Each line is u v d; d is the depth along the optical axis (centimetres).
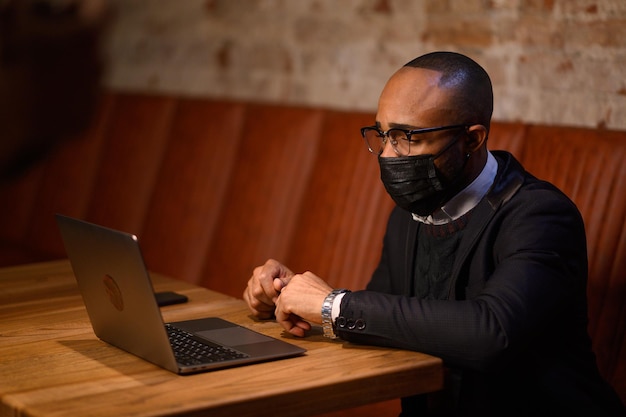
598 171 226
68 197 408
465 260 169
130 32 465
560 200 166
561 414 162
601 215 222
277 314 165
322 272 289
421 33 321
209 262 337
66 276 228
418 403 172
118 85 473
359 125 295
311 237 297
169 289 214
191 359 145
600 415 163
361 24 345
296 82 377
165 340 138
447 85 165
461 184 172
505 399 161
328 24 359
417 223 186
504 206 168
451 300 162
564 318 167
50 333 171
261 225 319
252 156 331
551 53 279
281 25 382
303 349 152
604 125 266
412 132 164
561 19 275
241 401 125
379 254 273
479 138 168
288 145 319
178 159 362
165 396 126
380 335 154
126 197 382
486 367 148
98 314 160
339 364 145
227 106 351
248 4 399
